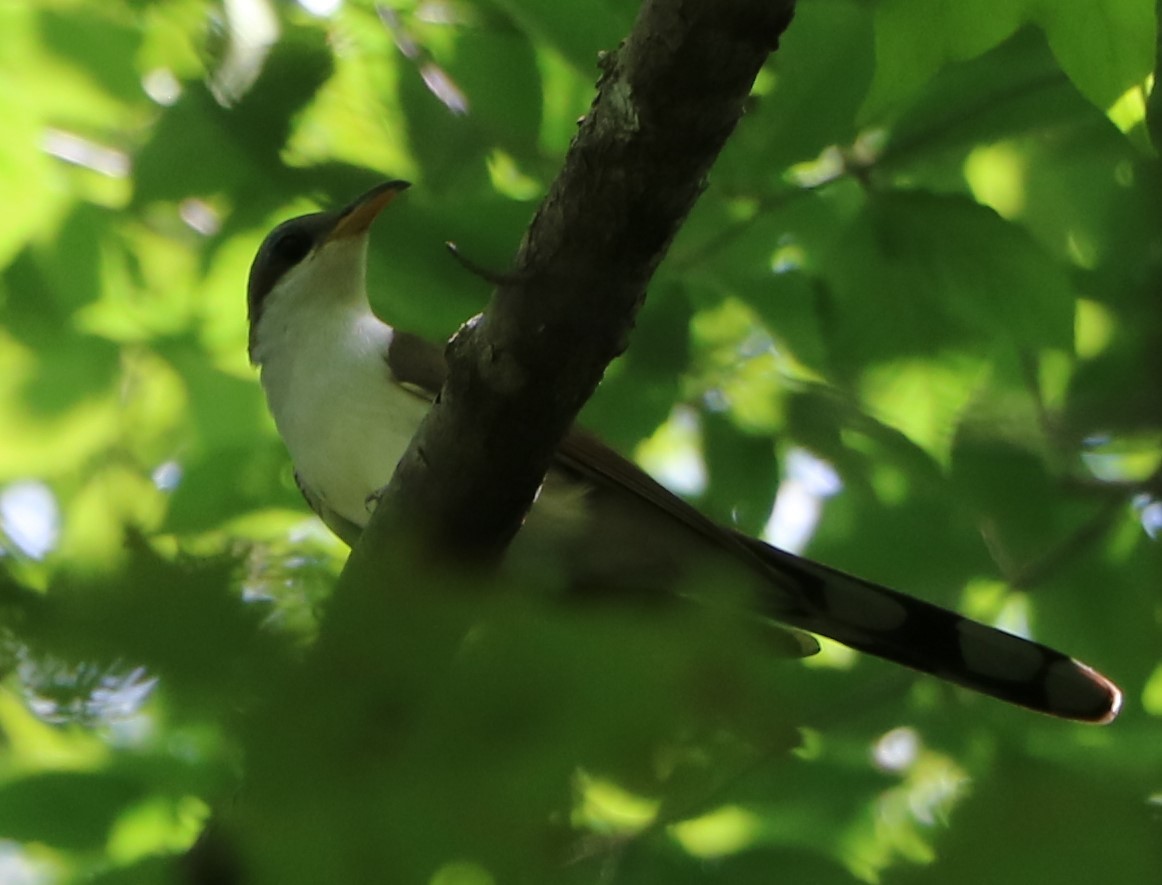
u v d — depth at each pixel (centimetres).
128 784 666
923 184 1066
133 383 1133
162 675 257
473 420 638
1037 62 953
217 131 969
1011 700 845
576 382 626
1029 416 1125
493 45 967
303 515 1035
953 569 1084
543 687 292
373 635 286
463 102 983
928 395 1025
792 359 1033
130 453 1144
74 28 1003
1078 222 1195
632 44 557
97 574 258
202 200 997
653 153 566
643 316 983
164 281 1111
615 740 295
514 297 609
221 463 1034
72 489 1148
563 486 866
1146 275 1146
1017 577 1074
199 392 1138
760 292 1002
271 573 283
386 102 1010
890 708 997
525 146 980
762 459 1056
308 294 971
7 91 1014
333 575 303
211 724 275
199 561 268
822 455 1065
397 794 291
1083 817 313
